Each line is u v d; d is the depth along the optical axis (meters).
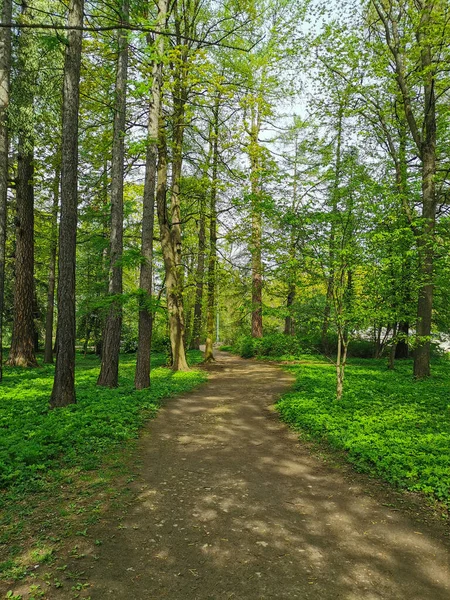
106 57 13.12
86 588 3.38
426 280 13.05
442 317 19.12
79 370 18.39
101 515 4.63
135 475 5.88
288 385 14.15
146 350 12.61
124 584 3.45
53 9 13.09
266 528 4.50
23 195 18.00
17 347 18.12
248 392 13.09
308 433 8.07
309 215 9.84
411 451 6.38
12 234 23.38
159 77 12.48
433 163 14.33
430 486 5.31
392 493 5.38
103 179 16.92
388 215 10.58
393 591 3.46
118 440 7.30
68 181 9.21
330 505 5.10
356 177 9.82
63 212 9.24
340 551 4.06
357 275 10.02
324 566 3.80
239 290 19.72
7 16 12.20
